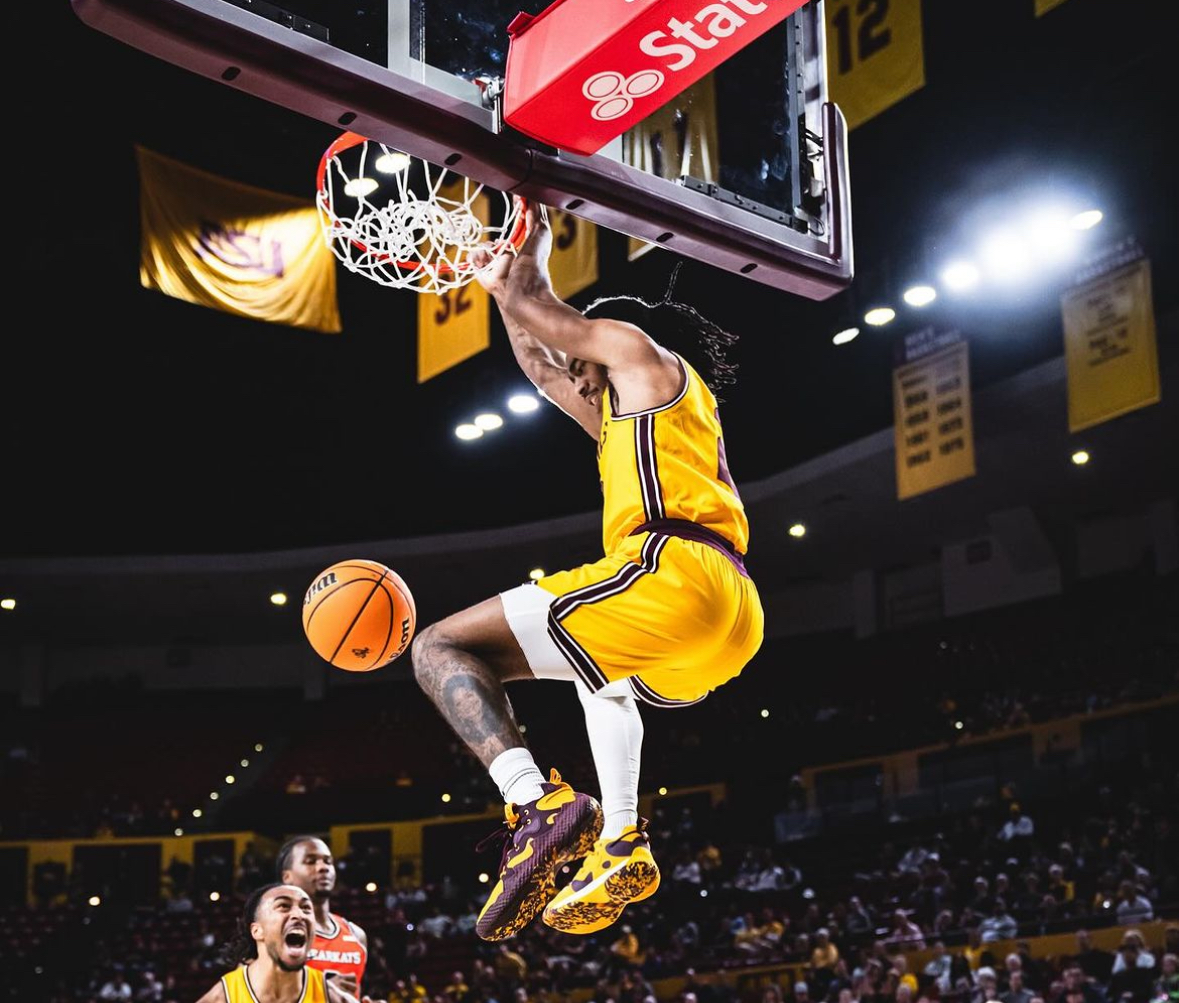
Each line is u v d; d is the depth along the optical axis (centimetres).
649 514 271
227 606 2761
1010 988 1138
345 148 376
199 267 1120
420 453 2488
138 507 2641
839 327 1684
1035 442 2027
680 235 311
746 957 1535
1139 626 2111
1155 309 1731
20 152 1762
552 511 2575
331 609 290
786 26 346
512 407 2002
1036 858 1546
